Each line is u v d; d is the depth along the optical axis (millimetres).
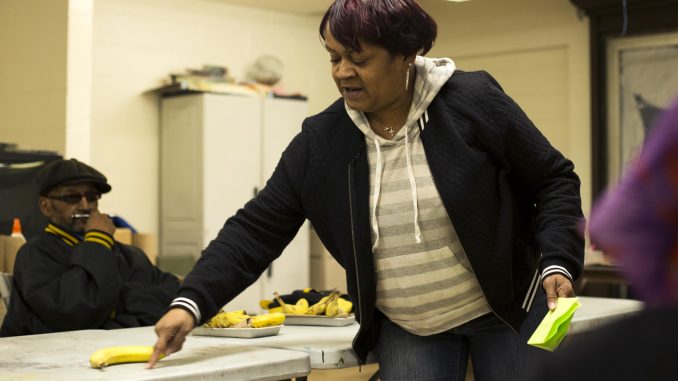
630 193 664
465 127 1834
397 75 1803
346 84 1806
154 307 2988
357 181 1889
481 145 1846
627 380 610
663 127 657
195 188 6555
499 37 7344
